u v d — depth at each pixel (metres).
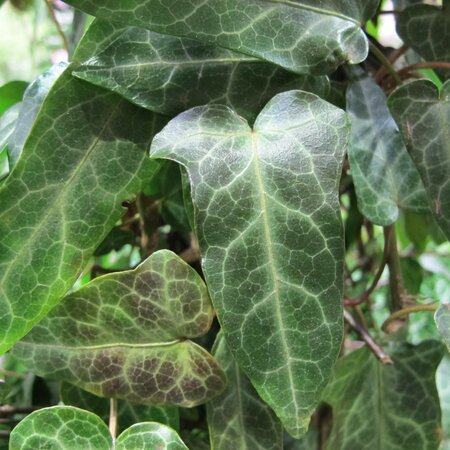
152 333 0.15
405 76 0.18
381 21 0.24
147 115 0.14
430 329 0.37
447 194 0.14
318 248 0.12
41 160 0.14
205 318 0.14
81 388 0.16
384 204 0.15
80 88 0.14
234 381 0.15
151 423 0.13
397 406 0.18
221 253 0.12
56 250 0.14
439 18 0.17
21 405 0.19
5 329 0.13
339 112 0.13
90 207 0.14
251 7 0.13
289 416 0.12
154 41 0.14
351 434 0.17
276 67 0.15
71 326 0.15
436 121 0.14
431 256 0.32
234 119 0.13
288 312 0.12
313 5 0.14
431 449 0.17
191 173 0.12
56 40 0.34
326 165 0.12
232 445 0.15
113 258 0.27
